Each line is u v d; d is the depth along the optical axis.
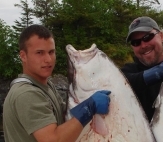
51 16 23.67
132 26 3.62
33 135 2.47
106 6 23.12
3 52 22.02
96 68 2.77
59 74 18.94
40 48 2.65
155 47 3.55
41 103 2.51
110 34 22.98
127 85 2.70
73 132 2.45
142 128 2.62
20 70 21.97
